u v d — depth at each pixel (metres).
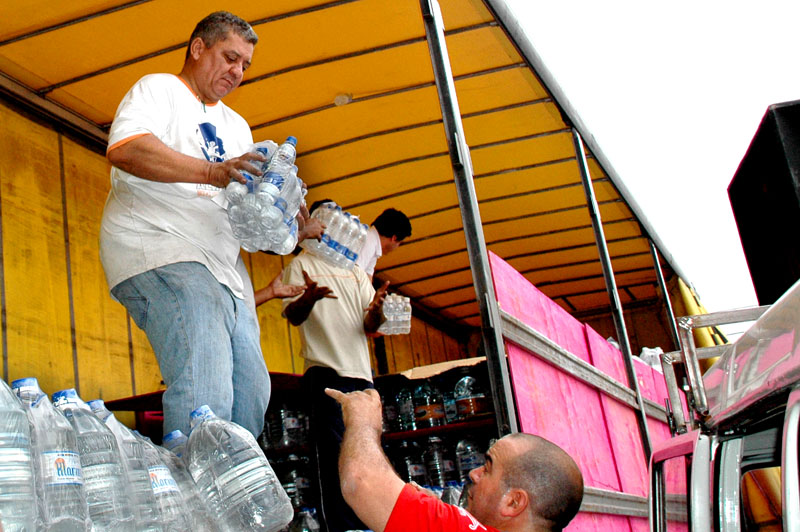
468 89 6.64
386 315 4.51
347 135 7.01
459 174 3.81
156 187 2.48
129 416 5.80
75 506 1.60
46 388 5.11
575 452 4.39
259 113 6.48
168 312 2.33
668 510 2.36
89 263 5.80
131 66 5.55
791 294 1.43
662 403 8.03
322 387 4.09
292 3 5.25
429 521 2.01
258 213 2.49
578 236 9.91
